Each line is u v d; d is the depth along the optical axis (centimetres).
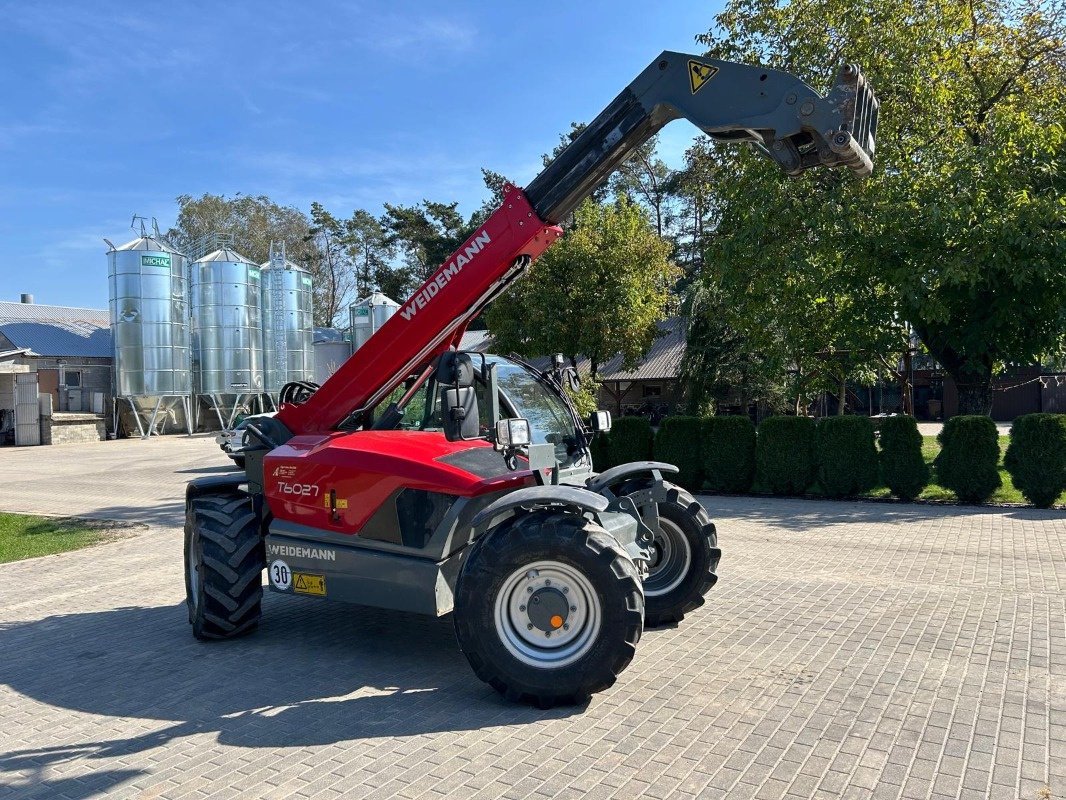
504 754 408
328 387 627
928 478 1254
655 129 557
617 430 1497
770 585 745
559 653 468
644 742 416
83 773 405
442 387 520
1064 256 1305
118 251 3659
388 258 6525
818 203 1449
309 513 575
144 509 1451
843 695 471
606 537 472
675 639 587
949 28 1525
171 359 3747
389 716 466
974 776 370
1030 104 1590
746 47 1617
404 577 536
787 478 1336
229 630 617
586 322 2275
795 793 359
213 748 430
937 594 700
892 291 1489
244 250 6281
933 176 1411
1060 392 3644
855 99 475
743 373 2508
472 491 525
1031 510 1145
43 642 646
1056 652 539
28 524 1290
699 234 4794
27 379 3344
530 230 567
